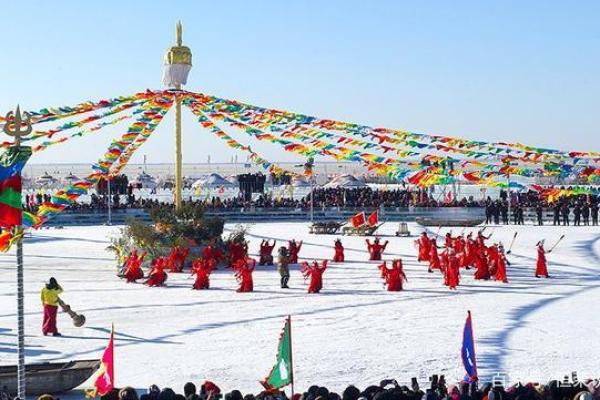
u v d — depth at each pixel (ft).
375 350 60.49
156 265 96.22
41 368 50.67
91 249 138.00
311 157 96.17
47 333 67.10
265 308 79.71
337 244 120.16
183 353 59.72
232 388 49.98
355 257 125.49
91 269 113.19
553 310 77.61
